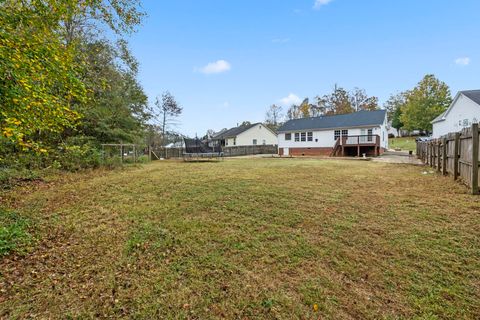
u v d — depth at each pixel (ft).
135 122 42.65
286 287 6.45
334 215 11.24
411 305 5.67
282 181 19.44
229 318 5.48
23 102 10.41
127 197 15.28
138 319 5.47
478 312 5.38
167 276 7.00
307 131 78.18
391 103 149.69
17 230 9.61
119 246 8.83
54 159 24.94
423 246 8.13
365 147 66.28
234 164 36.47
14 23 11.01
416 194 14.23
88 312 5.68
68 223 11.03
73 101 27.61
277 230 9.82
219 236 9.39
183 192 16.01
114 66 36.14
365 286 6.40
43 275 7.13
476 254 7.52
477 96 61.93
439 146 22.82
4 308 5.81
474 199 12.46
